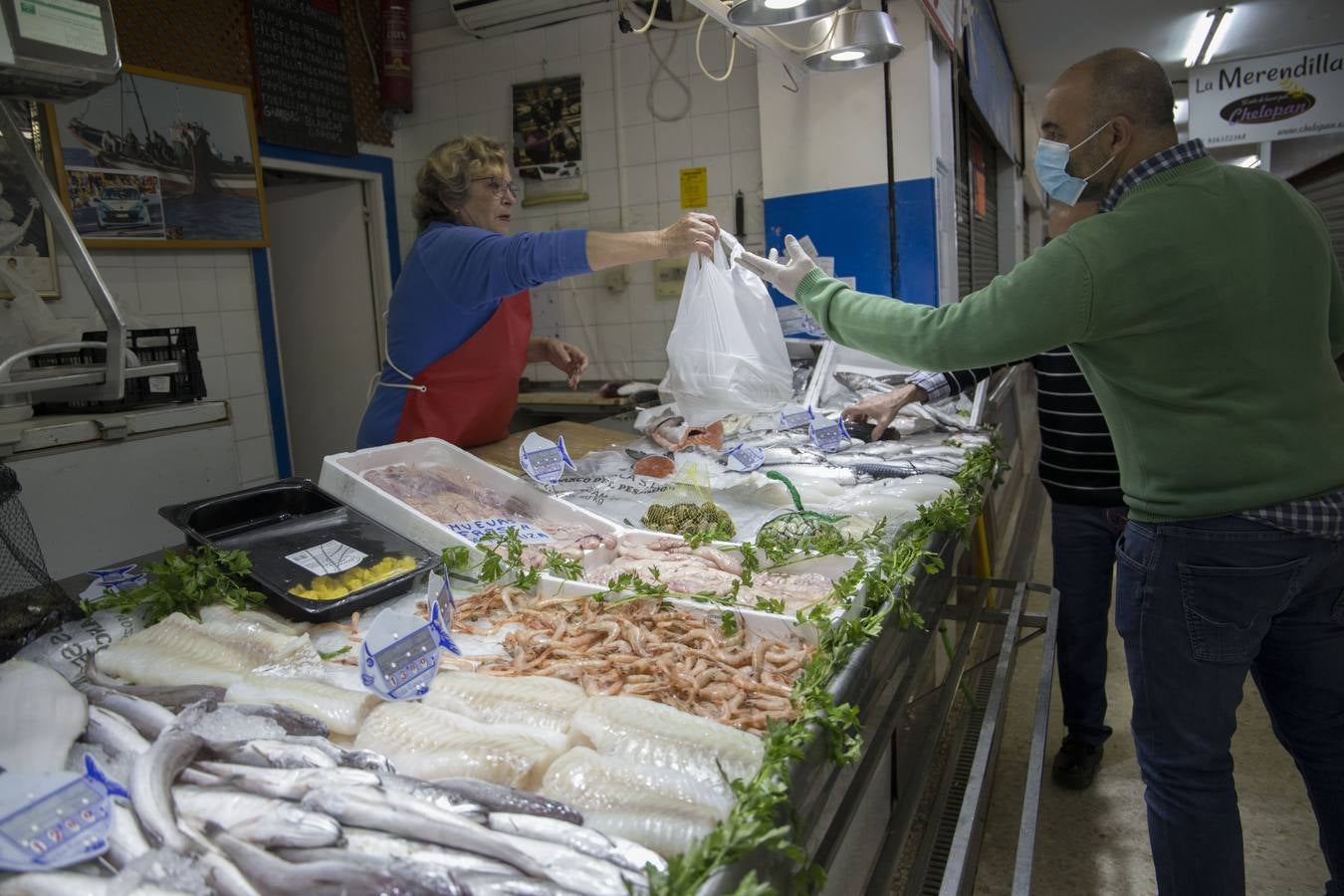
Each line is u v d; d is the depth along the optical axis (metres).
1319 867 2.36
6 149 3.40
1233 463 1.58
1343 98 7.14
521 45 4.90
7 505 1.45
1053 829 2.57
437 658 1.32
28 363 2.97
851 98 3.84
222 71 4.26
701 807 0.98
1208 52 7.23
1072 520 2.64
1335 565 1.65
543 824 0.93
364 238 5.23
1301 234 1.61
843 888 1.68
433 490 2.05
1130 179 1.65
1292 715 1.84
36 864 0.85
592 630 1.45
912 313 1.73
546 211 5.02
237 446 4.49
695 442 2.87
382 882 0.83
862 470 2.58
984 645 3.22
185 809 0.95
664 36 4.54
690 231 2.34
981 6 5.16
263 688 1.22
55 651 1.36
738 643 1.42
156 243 3.99
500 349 2.79
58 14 1.49
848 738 1.17
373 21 5.07
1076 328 1.57
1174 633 1.68
